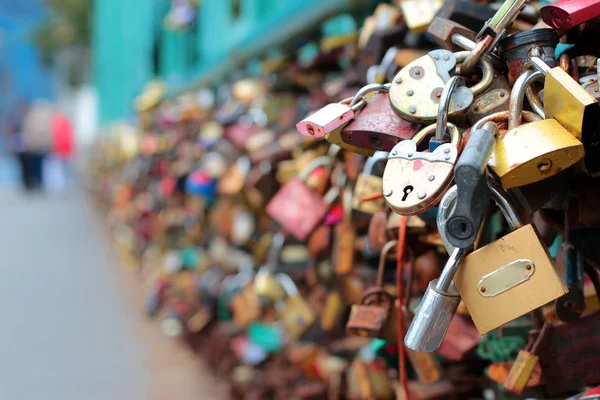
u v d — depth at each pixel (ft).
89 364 12.10
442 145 2.75
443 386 4.58
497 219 3.72
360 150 3.53
